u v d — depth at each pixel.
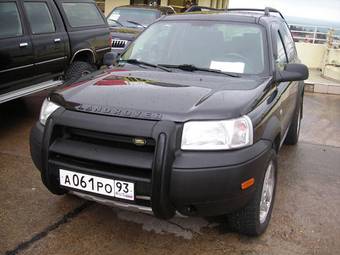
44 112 3.30
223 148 2.82
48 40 6.13
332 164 5.27
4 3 5.41
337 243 3.39
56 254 3.06
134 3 16.61
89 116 2.88
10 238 3.23
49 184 3.07
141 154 2.77
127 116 2.81
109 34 7.96
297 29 13.52
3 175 4.32
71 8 6.89
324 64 11.69
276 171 3.60
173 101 2.99
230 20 4.25
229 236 3.40
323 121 7.47
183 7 20.22
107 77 3.61
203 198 2.78
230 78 3.68
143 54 4.23
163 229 3.46
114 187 2.82
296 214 3.84
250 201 3.10
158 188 2.68
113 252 3.12
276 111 3.61
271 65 3.85
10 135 5.61
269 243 3.34
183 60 4.00
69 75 6.80
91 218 3.57
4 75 5.36
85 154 2.87
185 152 2.78
